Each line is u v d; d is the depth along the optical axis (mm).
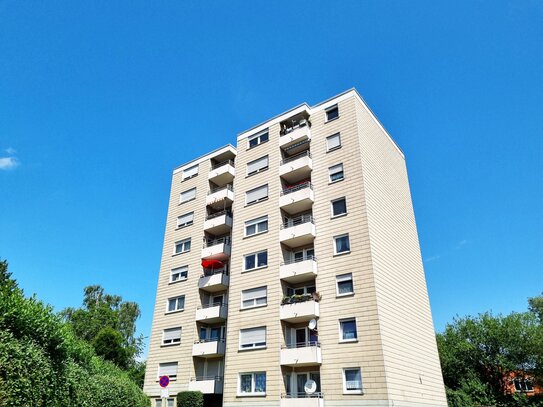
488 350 42125
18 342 13469
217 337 30484
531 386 40906
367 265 23656
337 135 29219
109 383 20906
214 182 37031
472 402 38094
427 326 28344
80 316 53500
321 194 27875
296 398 22141
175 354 30453
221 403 27641
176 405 28500
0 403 11664
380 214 27094
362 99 30578
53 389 14688
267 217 29328
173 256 35312
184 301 32250
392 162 32250
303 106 31562
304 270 25391
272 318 25375
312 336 24625
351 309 23125
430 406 24453
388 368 21109
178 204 37906
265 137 33156
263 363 24359
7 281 26391
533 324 41375
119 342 44281
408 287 27453
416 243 31656
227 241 33031
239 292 27859
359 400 20766
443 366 43281
